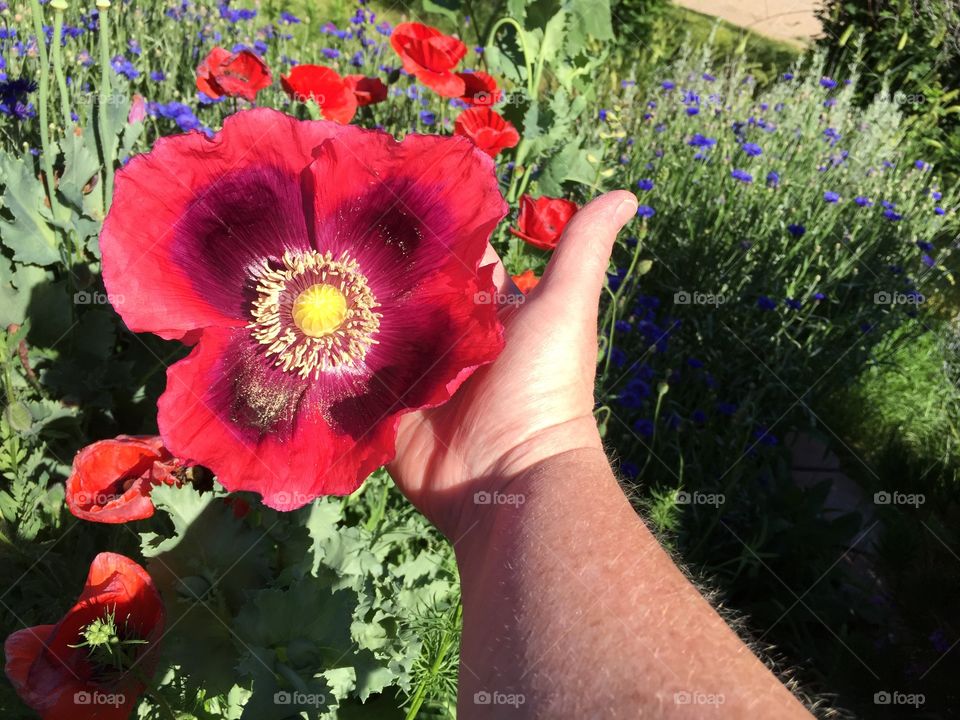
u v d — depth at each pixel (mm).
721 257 834
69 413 382
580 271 242
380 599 350
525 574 184
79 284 394
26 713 300
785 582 624
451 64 538
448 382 213
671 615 166
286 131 245
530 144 621
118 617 247
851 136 1136
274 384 239
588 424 231
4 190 390
